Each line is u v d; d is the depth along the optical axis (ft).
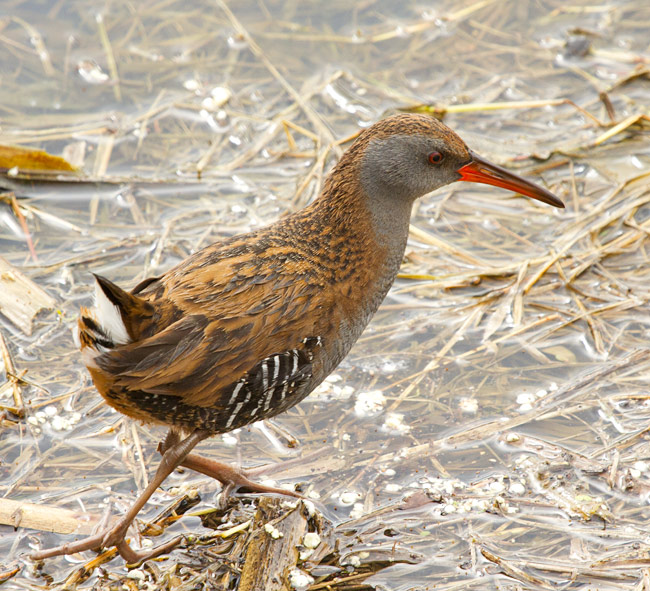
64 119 45.83
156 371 24.21
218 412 25.85
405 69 49.96
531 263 38.19
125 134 45.24
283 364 25.89
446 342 35.01
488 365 33.76
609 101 45.85
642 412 31.22
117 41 51.24
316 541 26.68
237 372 25.31
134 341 24.52
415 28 52.54
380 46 51.49
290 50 51.13
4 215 40.65
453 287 37.42
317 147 44.42
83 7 53.16
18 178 41.70
